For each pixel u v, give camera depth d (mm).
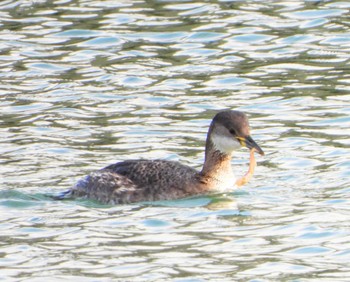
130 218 16078
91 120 20672
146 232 15484
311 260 14352
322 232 15266
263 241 15062
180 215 16219
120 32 24891
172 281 13750
